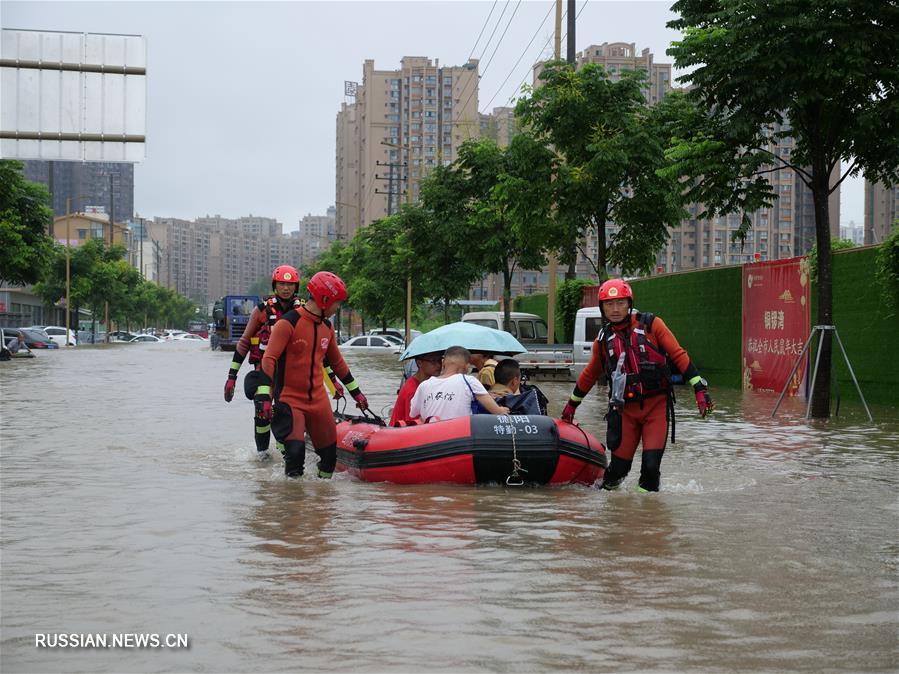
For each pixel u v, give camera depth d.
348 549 6.06
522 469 8.52
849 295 20.03
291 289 10.82
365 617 4.58
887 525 7.00
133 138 23.28
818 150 16.59
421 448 8.68
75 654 4.07
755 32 16.11
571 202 25.53
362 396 9.48
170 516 7.17
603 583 5.25
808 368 17.55
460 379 9.18
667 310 29.52
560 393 22.11
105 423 14.58
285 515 7.22
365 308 68.25
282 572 5.45
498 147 35.31
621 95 25.95
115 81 23.22
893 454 11.39
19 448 11.50
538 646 4.18
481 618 4.58
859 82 15.70
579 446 8.71
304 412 9.00
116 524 6.86
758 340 23.28
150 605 4.79
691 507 7.70
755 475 9.63
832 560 5.85
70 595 4.98
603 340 8.40
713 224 130.38
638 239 25.81
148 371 31.98
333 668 3.90
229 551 5.99
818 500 8.11
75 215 141.50
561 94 25.52
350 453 9.23
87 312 105.06
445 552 5.98
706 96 17.58
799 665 3.96
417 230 42.34
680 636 4.32
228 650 4.11
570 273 37.34
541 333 33.91
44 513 7.29
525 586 5.17
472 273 42.28
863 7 15.62
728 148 17.39
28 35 22.70
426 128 163.00
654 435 8.32
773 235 131.25
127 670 3.88
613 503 7.85
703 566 5.67
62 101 22.92
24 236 46.84
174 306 176.25
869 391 19.38
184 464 10.14
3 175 45.12
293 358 8.92
